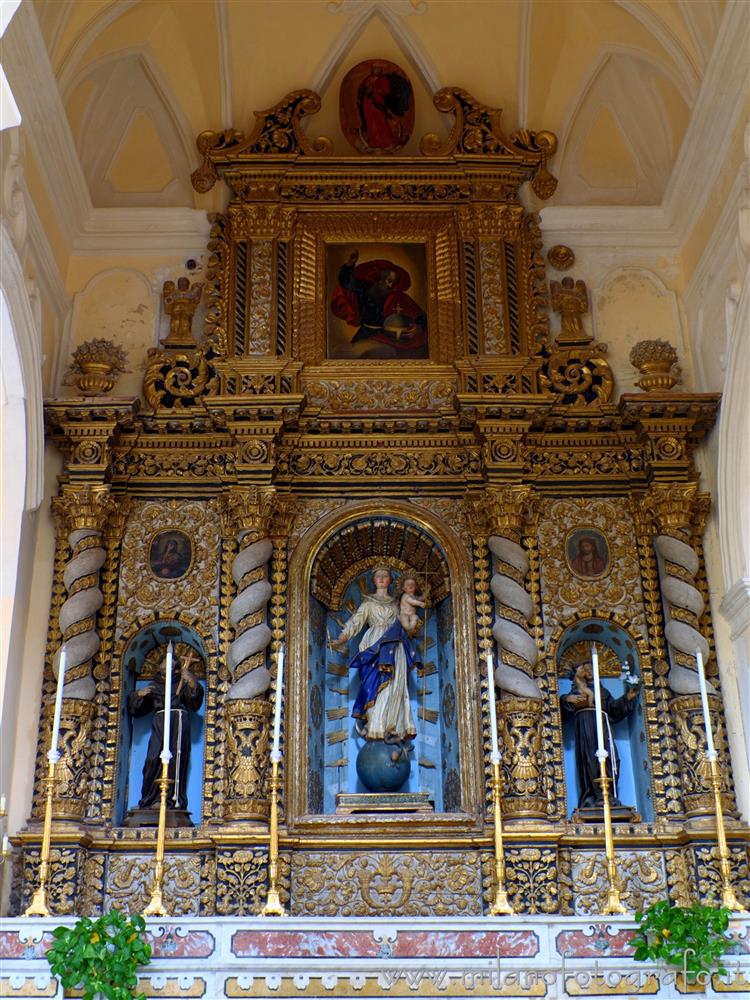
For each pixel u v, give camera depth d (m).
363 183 11.77
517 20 11.69
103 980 7.59
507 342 11.27
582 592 10.62
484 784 9.94
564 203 11.91
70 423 10.62
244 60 11.84
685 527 10.58
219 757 10.02
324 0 11.61
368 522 10.95
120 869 9.69
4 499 9.85
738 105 9.87
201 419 10.88
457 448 11.05
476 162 11.78
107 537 10.69
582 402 11.08
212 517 10.84
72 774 9.70
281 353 11.23
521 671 10.06
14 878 9.46
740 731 10.00
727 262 10.43
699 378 11.20
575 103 11.88
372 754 10.31
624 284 11.67
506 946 7.93
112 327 11.42
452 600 10.58
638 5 10.88
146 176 11.86
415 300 11.69
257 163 11.72
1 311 9.34
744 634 9.94
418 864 9.72
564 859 9.75
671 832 9.77
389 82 12.02
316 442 11.05
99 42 10.84
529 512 10.80
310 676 10.51
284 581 10.59
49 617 10.28
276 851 8.79
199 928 7.95
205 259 11.71
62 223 11.20
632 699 10.48
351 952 7.91
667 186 11.70
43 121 10.06
